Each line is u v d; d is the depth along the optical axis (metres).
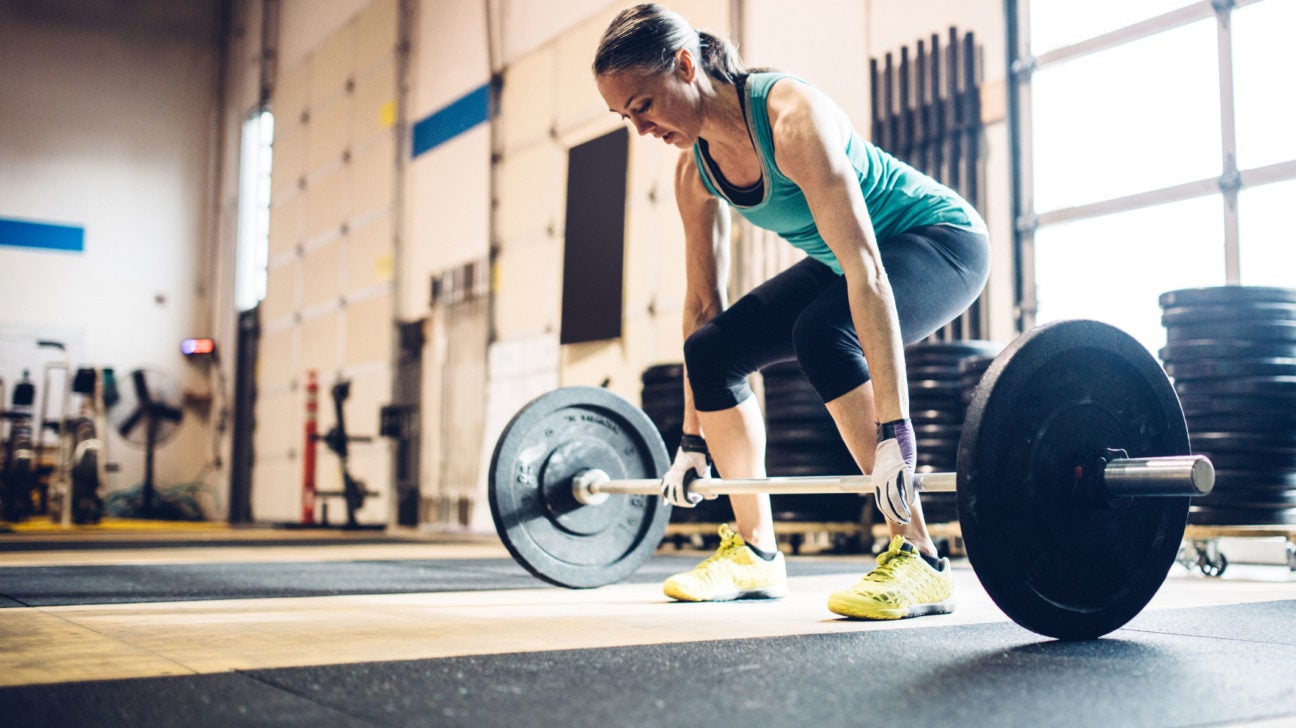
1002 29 4.44
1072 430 1.49
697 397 2.02
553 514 2.41
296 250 9.64
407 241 8.08
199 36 11.16
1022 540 1.44
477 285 7.16
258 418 10.15
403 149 8.18
